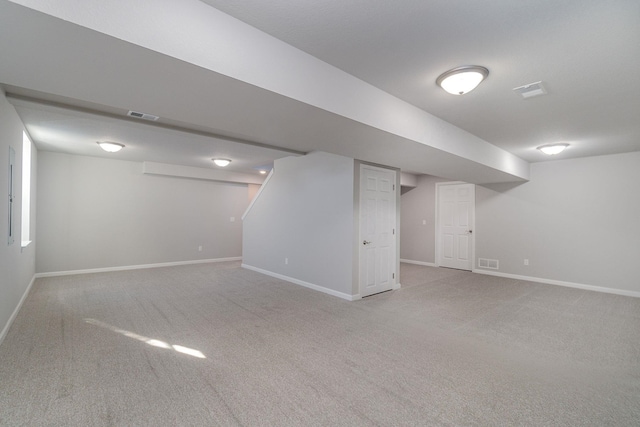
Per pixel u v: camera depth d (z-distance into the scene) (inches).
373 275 186.2
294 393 82.4
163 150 205.0
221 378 89.4
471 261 262.7
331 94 89.4
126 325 129.3
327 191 190.4
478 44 77.2
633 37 72.7
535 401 80.0
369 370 95.0
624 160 194.2
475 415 74.0
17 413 72.2
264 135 116.1
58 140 180.4
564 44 76.2
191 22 62.7
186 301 165.9
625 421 72.5
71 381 86.1
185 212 284.2
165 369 93.9
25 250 160.7
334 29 72.3
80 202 230.5
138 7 56.4
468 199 266.7
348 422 71.0
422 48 79.7
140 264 258.5
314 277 196.9
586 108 118.1
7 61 62.9
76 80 71.4
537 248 226.5
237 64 69.5
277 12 66.6
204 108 88.4
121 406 75.5
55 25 50.3
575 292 195.3
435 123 130.5
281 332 124.7
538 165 227.5
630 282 190.2
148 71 66.7
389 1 61.9
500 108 119.6
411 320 140.3
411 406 77.3
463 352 108.1
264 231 244.5
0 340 107.9
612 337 122.3
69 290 183.0
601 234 201.0
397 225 204.5
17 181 131.3
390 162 167.6
